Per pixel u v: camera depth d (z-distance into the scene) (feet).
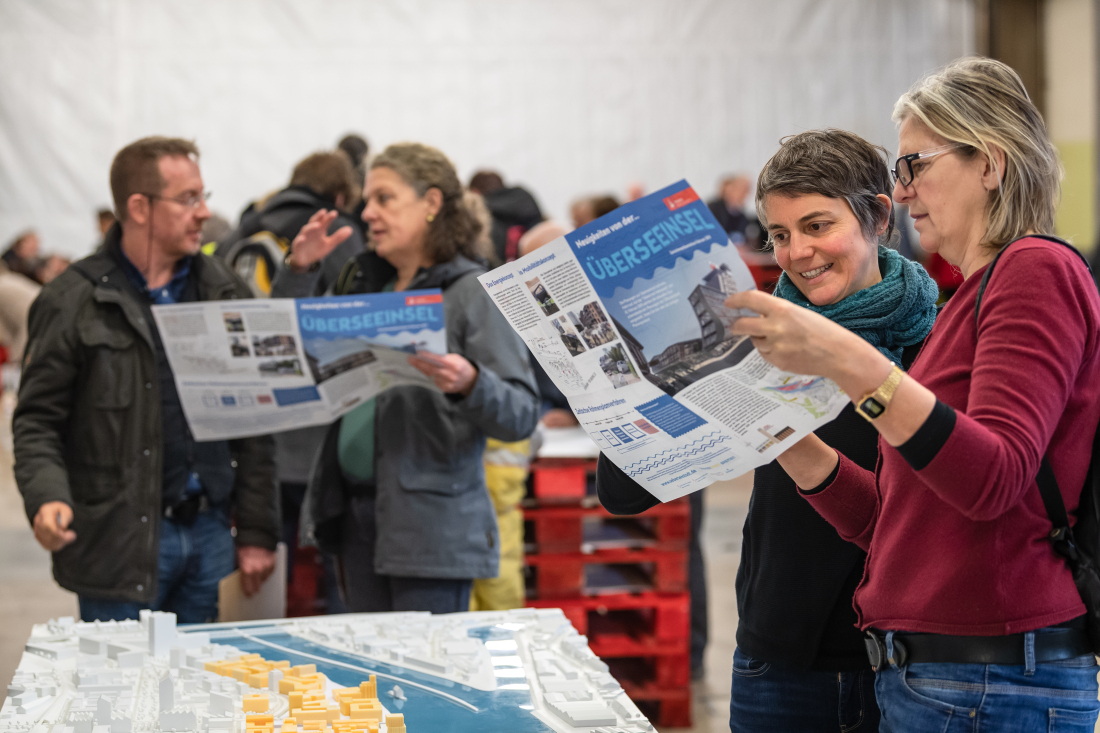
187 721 4.36
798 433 4.25
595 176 38.58
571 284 4.00
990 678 3.87
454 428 7.88
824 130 5.16
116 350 7.90
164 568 8.05
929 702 3.97
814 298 5.17
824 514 4.89
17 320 30.83
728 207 32.89
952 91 4.13
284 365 7.20
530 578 11.79
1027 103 4.10
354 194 12.31
